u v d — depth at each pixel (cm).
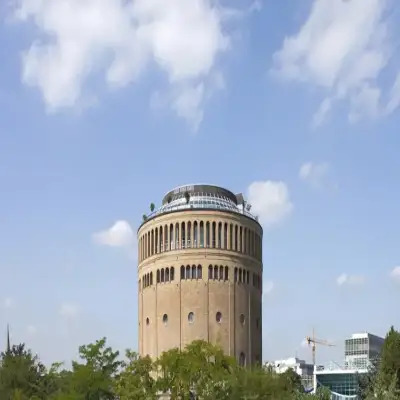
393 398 9862
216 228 13412
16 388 10131
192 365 9500
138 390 9500
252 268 13800
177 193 14300
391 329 10838
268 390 9331
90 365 10562
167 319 13225
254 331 13650
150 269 13712
